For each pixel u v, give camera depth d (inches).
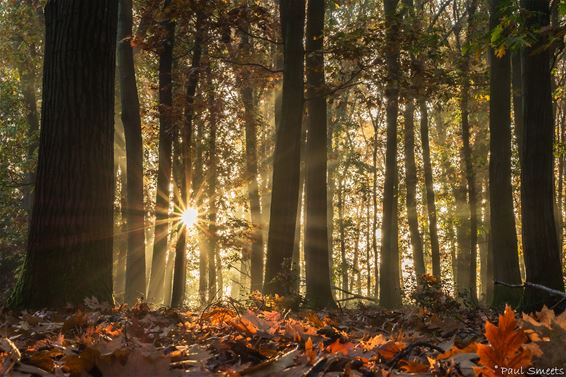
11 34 1101.1
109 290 317.1
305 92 669.9
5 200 1164.5
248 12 577.0
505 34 332.2
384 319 268.1
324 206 658.2
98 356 91.9
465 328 183.3
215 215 1104.2
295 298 430.0
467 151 1194.6
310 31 653.9
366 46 581.0
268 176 1526.8
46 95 318.7
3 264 1238.3
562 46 340.2
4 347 105.3
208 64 711.1
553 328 82.4
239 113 924.0
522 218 438.9
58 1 319.6
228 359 119.3
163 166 748.0
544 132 434.9
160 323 210.7
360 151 1895.9
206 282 1402.6
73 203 309.7
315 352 106.0
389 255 1000.2
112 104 328.5
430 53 622.5
